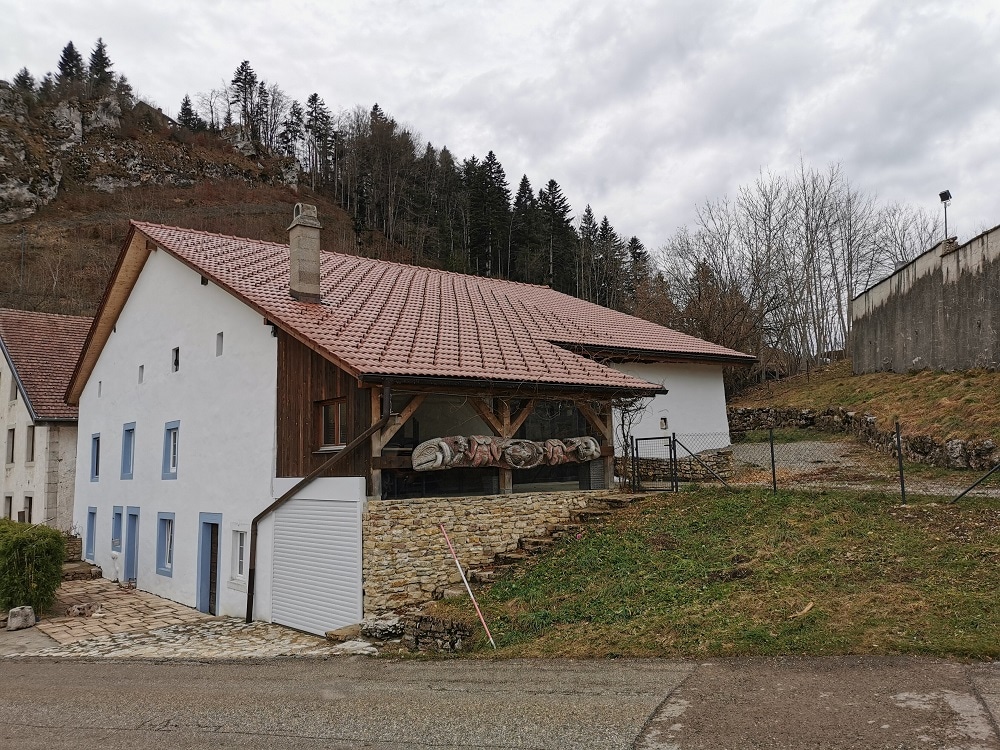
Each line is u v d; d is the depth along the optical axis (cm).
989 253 1867
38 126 7819
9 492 2594
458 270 6538
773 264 3738
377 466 1115
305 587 1198
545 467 1420
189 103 10369
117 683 898
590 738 538
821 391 2570
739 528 1122
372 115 8956
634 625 816
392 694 712
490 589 1103
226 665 956
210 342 1556
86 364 2228
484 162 8538
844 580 838
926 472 1477
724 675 642
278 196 8356
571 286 6800
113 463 2016
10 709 791
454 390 1213
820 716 530
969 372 1903
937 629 672
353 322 1334
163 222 6931
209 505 1496
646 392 1445
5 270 5300
